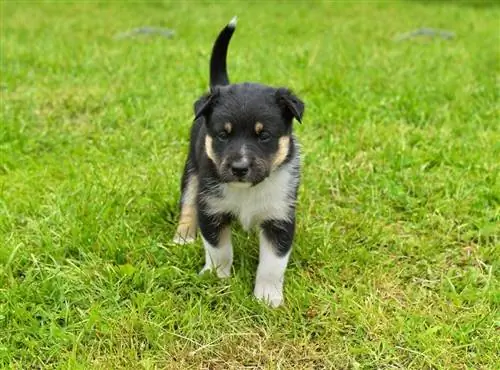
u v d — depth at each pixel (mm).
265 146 2189
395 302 2240
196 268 2299
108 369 2111
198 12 5391
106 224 2363
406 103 2816
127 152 2609
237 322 2193
